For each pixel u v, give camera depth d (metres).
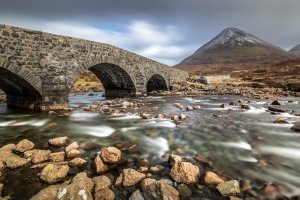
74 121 12.49
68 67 16.78
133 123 11.72
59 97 16.20
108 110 16.17
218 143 8.28
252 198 4.70
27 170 5.93
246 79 56.97
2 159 6.25
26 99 16.75
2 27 12.80
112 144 8.16
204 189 5.02
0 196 4.79
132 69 25.59
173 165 5.66
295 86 34.75
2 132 10.23
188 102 21.98
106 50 20.84
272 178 5.57
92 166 6.18
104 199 4.57
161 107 17.95
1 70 13.62
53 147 7.86
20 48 13.73
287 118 13.18
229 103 20.03
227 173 5.82
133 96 27.00
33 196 4.42
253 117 13.39
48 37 15.30
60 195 4.35
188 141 8.52
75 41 17.30
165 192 4.57
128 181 5.18
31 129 10.78
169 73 36.72
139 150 7.55
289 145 8.08
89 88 43.00
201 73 96.62
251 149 7.66
